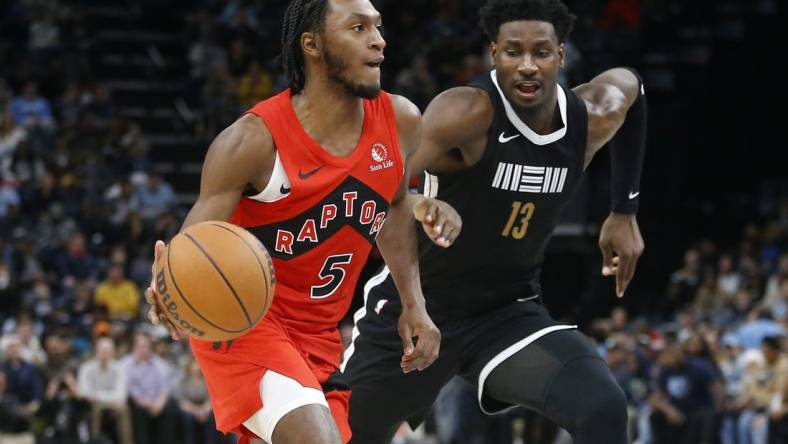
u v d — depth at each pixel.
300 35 5.28
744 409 15.44
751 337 17.34
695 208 24.38
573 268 23.31
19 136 21.95
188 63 26.38
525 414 16.58
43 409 16.41
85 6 27.28
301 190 5.25
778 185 24.55
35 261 19.61
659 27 26.12
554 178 6.56
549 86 6.32
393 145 5.51
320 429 5.16
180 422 16.89
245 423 5.45
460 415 13.70
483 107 6.37
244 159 5.15
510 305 6.92
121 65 26.27
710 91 25.58
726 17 26.81
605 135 6.75
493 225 6.60
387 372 6.98
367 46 5.22
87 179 21.66
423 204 5.58
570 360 6.45
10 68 24.39
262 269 4.87
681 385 16.06
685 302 21.25
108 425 16.58
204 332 4.88
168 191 22.08
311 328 5.61
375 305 7.01
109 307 18.75
